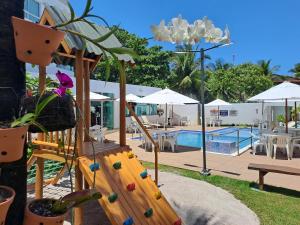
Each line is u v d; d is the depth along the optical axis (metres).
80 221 4.02
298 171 6.23
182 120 27.47
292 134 11.62
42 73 3.38
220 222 4.82
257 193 6.38
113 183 4.04
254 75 32.09
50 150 4.41
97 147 4.98
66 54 4.18
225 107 26.73
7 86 1.76
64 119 1.92
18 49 1.70
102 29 4.99
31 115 1.54
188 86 34.81
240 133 20.95
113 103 21.62
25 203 1.88
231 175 8.00
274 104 21.89
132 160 4.94
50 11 4.05
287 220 4.91
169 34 4.27
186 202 5.72
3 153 1.48
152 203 4.20
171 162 9.79
